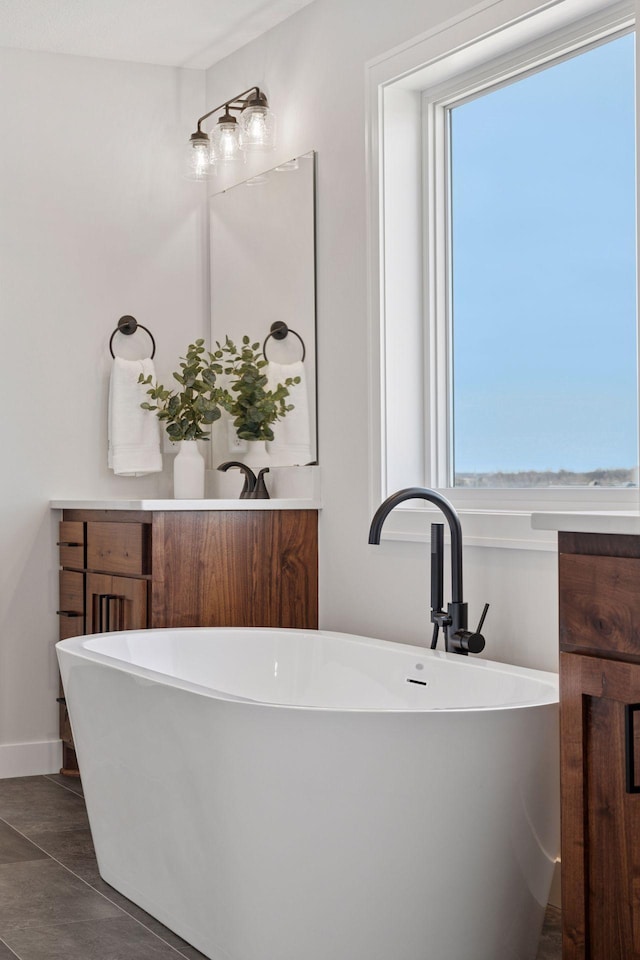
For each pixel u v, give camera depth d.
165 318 4.05
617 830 1.75
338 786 1.98
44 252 3.86
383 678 2.79
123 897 2.59
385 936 2.01
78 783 3.70
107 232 3.96
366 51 3.26
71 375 3.88
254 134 3.53
